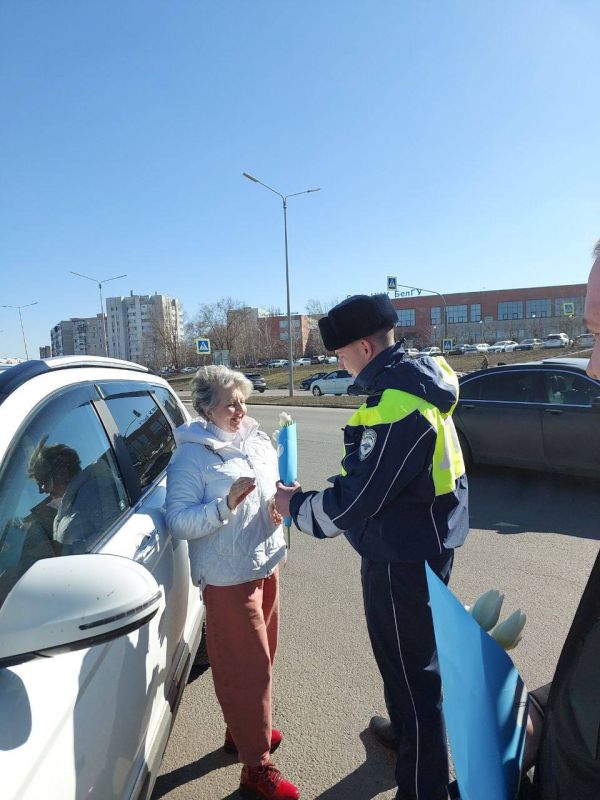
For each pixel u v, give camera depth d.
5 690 1.15
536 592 3.91
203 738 2.58
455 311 96.06
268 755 2.18
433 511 1.79
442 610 1.11
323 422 15.62
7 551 1.36
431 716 1.85
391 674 1.88
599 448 6.22
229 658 2.13
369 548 1.82
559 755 0.98
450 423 1.88
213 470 2.15
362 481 1.67
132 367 3.06
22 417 1.58
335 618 3.68
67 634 1.12
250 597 2.15
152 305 128.75
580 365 6.62
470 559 4.55
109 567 1.22
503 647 1.35
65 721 1.23
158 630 1.90
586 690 0.96
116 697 1.49
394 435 1.65
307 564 4.66
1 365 3.38
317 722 2.64
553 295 91.38
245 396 2.30
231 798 2.21
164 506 2.24
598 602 1.01
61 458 1.73
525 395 6.91
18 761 1.06
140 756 1.68
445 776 1.86
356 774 2.33
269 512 2.26
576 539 4.93
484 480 7.15
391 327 1.86
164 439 2.97
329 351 1.95
